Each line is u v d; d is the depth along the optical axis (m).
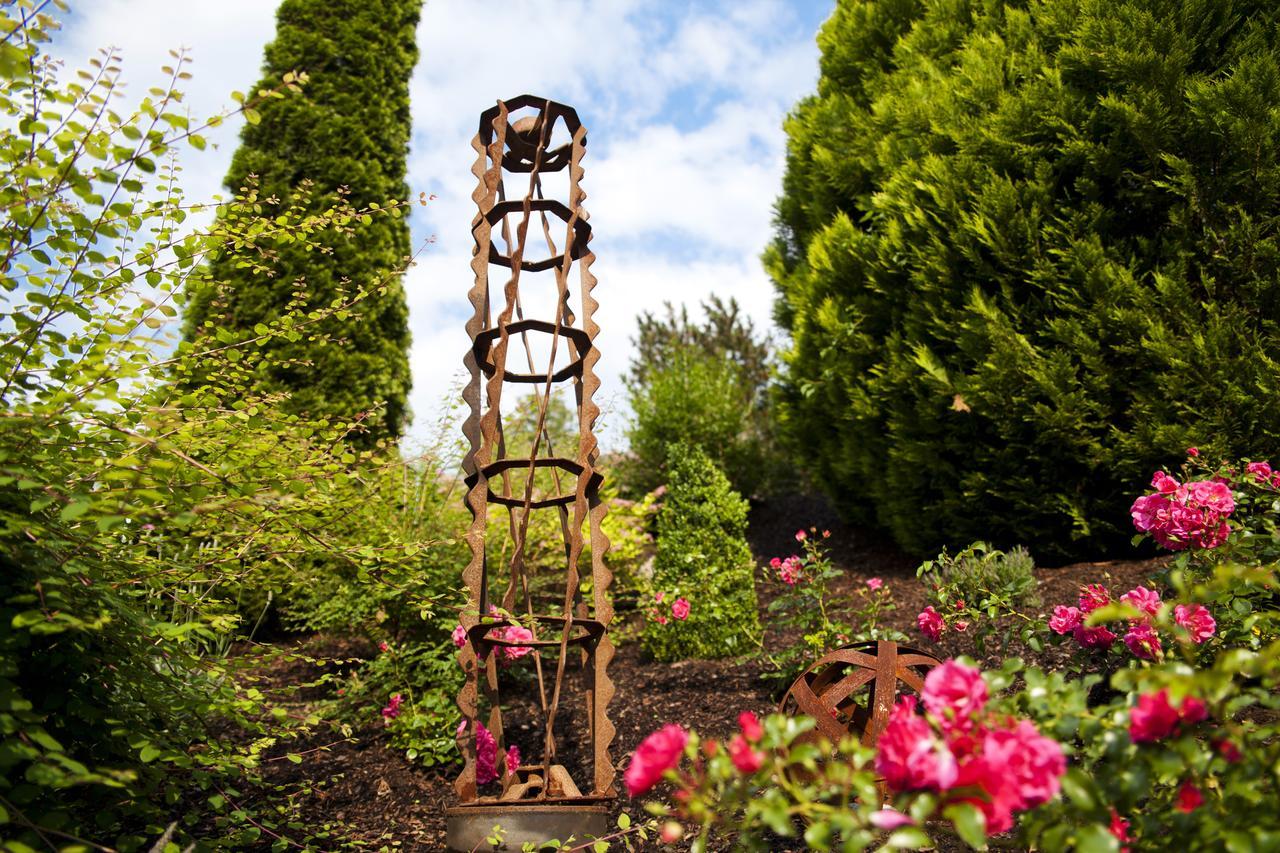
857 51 5.67
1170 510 2.34
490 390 2.44
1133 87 3.96
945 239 4.54
